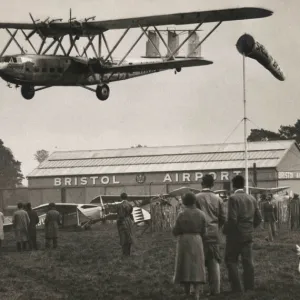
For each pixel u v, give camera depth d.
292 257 19.34
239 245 12.55
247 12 31.00
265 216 27.05
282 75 29.72
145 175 67.94
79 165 71.75
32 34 32.31
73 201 70.00
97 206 45.50
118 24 32.75
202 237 12.27
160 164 68.62
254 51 26.50
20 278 16.25
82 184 69.88
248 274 12.64
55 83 31.55
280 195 52.88
